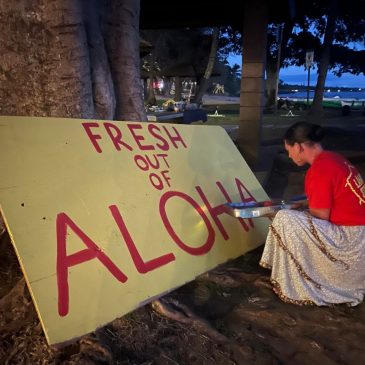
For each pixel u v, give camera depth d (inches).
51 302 79.3
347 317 94.6
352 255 94.3
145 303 93.9
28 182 87.6
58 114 116.8
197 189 128.9
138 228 103.1
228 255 124.1
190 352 80.2
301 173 269.7
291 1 277.0
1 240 112.2
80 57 117.9
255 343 84.4
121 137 116.2
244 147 286.0
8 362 75.6
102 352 75.7
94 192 98.6
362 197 93.7
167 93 1884.8
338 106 1117.7
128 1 139.4
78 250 88.4
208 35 1078.4
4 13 111.0
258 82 273.3
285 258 98.7
